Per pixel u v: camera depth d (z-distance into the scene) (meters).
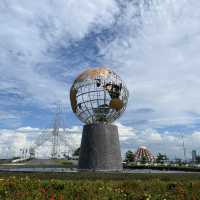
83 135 32.78
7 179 15.82
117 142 32.66
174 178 20.34
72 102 34.34
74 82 34.41
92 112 33.44
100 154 31.25
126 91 34.97
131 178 20.22
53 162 68.06
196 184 15.59
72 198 12.55
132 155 89.25
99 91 33.09
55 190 13.95
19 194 12.92
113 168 31.27
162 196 12.80
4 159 88.69
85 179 19.62
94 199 12.31
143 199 12.37
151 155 89.25
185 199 12.82
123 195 12.91
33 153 90.56
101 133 31.86
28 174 22.30
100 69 34.03
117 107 33.47
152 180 17.52
